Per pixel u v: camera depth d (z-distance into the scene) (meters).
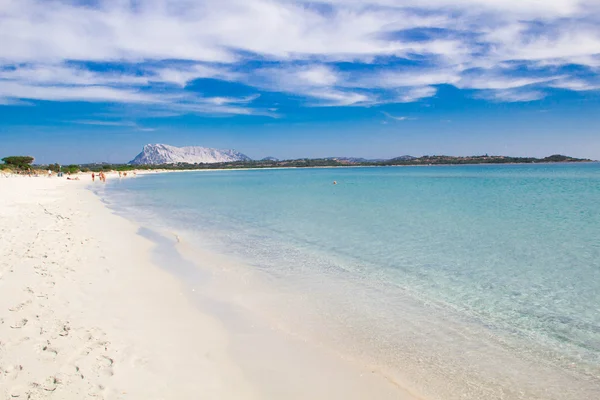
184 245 13.88
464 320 7.45
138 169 182.62
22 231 14.06
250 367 5.62
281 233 16.34
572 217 20.62
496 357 6.07
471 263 11.46
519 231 16.55
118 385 4.70
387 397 5.01
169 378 5.05
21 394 4.28
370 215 21.81
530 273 10.48
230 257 12.17
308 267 11.05
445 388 5.24
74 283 8.47
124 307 7.42
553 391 5.19
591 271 10.62
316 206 26.84
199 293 8.74
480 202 28.66
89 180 74.38
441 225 18.14
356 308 7.99
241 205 28.14
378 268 10.94
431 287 9.34
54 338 5.71
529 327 7.16
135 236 15.31
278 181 72.44
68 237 13.59
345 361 5.91
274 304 8.17
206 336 6.53
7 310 6.60
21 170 89.50
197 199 33.66
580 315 7.71
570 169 130.25
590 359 6.02
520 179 64.75
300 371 5.57
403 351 6.25
